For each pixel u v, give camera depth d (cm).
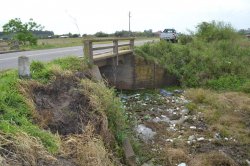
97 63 1465
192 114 1509
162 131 1274
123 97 1777
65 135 754
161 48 2216
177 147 1124
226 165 1012
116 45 1612
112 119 954
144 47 2145
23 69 871
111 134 896
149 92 1920
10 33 3153
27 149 565
